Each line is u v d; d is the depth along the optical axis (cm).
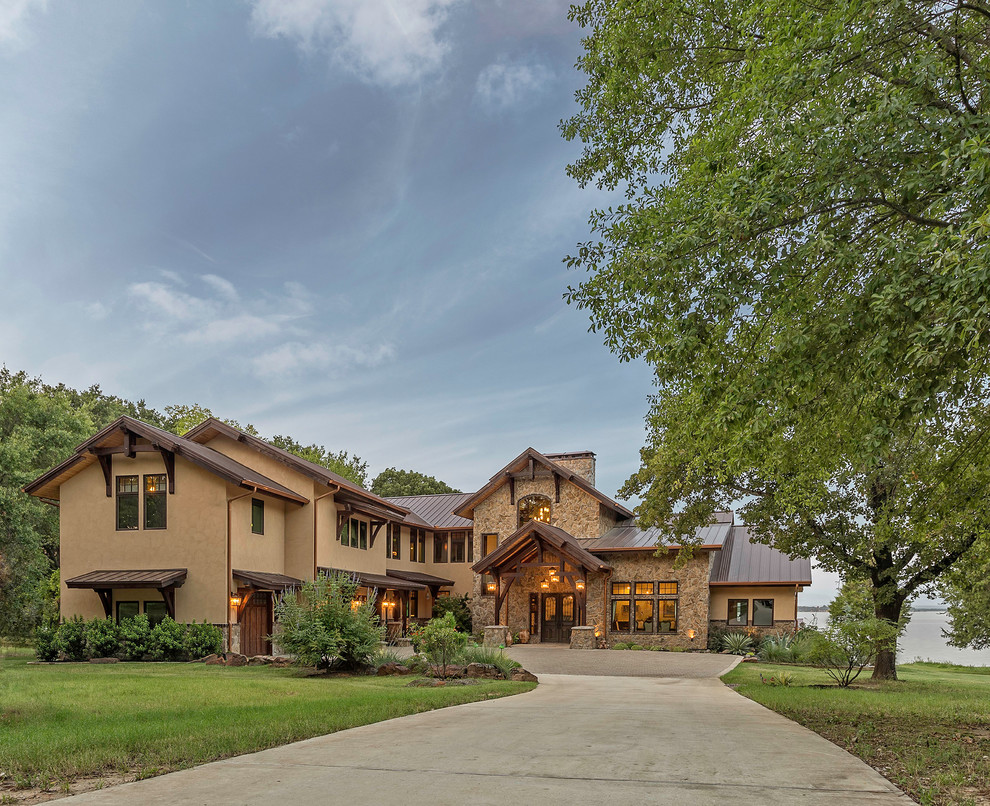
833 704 1159
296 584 2555
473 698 1250
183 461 2436
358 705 1039
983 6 786
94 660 2125
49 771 575
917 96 736
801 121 754
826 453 1085
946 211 740
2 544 2770
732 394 831
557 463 3691
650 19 1027
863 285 827
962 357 691
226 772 566
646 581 3253
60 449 3428
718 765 595
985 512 1166
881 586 2036
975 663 5231
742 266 815
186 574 2373
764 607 3144
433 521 3953
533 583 3469
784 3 779
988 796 502
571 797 479
